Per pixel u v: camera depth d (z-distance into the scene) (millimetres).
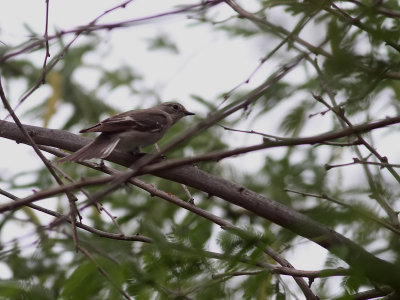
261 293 7641
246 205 9727
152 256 6902
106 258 7168
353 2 8648
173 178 10086
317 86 10711
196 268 6863
